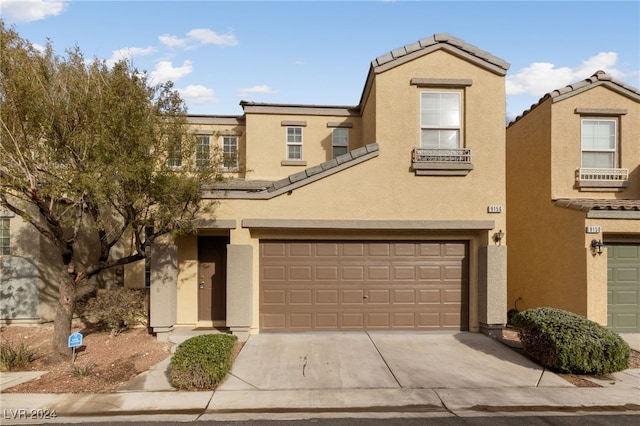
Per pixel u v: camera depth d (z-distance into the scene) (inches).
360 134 537.0
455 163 389.7
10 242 438.0
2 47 272.2
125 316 391.9
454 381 282.5
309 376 289.6
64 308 329.4
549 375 295.3
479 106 398.3
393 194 390.9
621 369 290.7
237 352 336.8
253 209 383.2
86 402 248.5
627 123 443.5
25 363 314.7
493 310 384.5
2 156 271.6
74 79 285.9
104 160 276.4
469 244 410.9
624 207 384.5
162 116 313.4
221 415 233.0
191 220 344.5
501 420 228.1
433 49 395.9
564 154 441.1
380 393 262.7
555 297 429.4
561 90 440.5
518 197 511.5
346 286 401.1
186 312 407.5
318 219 385.4
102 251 329.7
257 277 394.9
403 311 403.2
